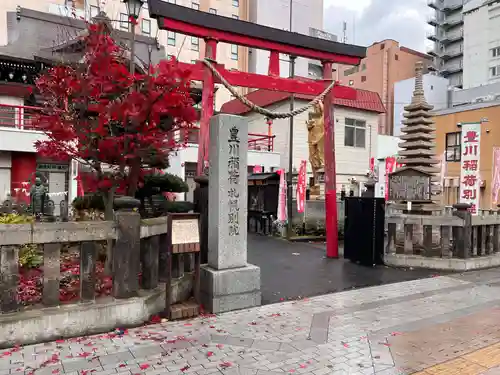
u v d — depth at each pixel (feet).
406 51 142.61
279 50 29.25
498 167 43.57
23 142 53.06
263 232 49.44
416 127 34.65
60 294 16.60
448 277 25.73
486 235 29.81
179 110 18.40
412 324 16.79
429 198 32.91
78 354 13.11
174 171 42.80
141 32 93.56
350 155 75.56
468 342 14.90
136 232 15.96
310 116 56.65
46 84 19.92
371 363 13.01
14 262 13.79
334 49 31.09
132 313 15.70
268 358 13.25
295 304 19.49
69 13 71.82
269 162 69.62
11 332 13.46
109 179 20.39
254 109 25.81
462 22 144.36
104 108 17.99
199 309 17.79
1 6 88.43
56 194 52.90
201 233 21.21
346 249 31.24
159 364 12.60
